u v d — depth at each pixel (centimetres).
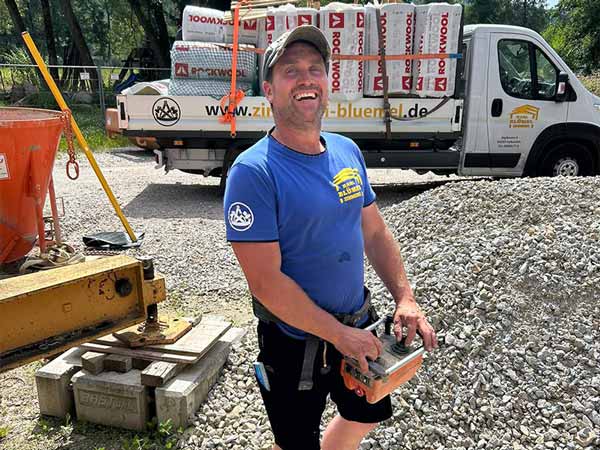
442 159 867
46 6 2666
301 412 204
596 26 2984
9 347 268
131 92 851
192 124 820
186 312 466
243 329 383
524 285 382
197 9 847
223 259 586
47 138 460
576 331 352
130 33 3900
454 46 795
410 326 207
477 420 305
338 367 209
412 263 444
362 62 803
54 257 445
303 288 198
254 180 182
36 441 302
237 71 825
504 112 855
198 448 292
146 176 1120
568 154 895
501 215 500
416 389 317
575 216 474
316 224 189
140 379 308
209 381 331
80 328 292
